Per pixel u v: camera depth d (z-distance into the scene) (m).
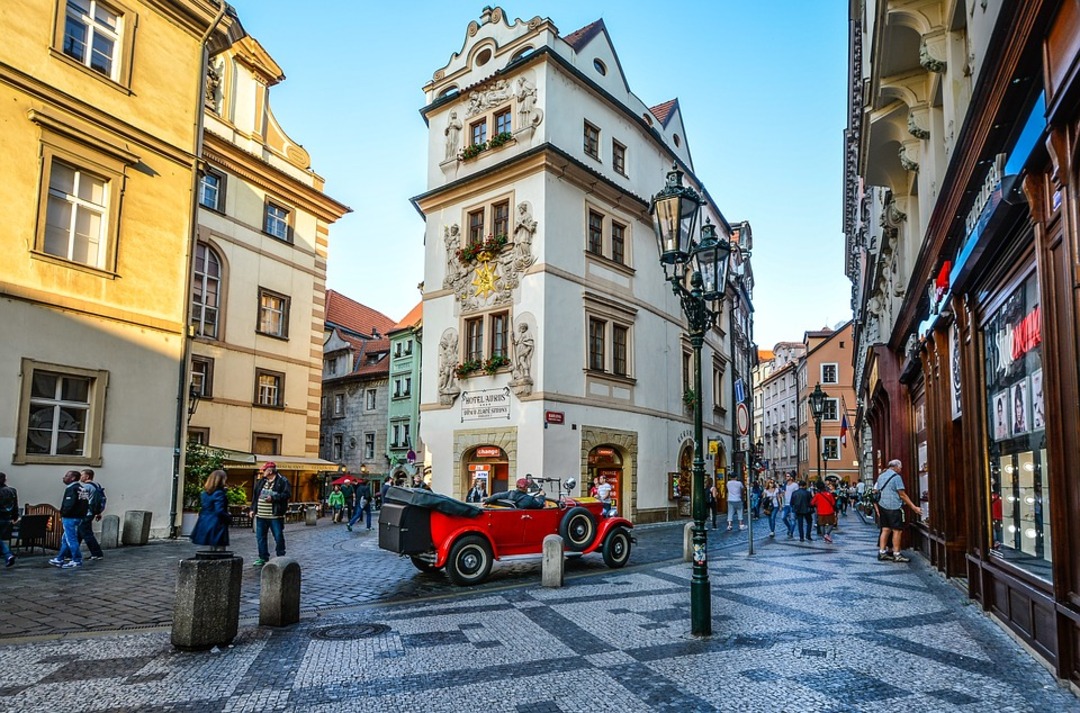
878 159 15.27
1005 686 5.67
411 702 5.40
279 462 28.50
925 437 13.75
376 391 45.88
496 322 23.55
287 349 30.20
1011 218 6.76
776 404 81.50
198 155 18.38
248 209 28.86
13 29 14.66
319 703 5.36
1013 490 7.44
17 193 14.52
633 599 9.75
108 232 16.11
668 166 30.44
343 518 27.62
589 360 23.77
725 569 12.88
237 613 7.17
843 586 10.70
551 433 21.66
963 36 10.14
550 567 10.96
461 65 26.62
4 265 14.23
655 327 27.48
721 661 6.46
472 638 7.42
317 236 32.22
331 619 8.40
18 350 14.28
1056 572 5.77
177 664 6.32
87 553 13.80
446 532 11.36
